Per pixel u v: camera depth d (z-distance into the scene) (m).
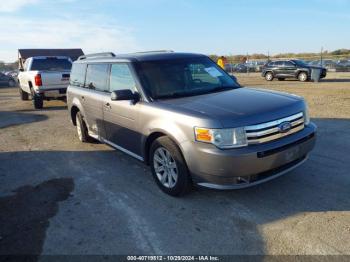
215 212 3.86
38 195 4.64
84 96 6.31
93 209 4.12
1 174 5.57
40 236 3.59
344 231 3.36
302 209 3.82
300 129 4.13
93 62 6.15
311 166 5.07
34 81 12.05
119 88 5.16
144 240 3.41
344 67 33.50
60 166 5.81
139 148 4.76
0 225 3.86
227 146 3.58
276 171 3.92
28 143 7.55
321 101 11.51
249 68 40.44
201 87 4.89
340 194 4.14
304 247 3.14
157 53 5.44
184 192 4.17
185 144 3.84
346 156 5.46
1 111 12.80
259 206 3.95
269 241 3.26
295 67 22.59
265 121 3.71
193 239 3.37
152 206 4.11
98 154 6.38
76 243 3.43
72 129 8.82
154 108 4.30
